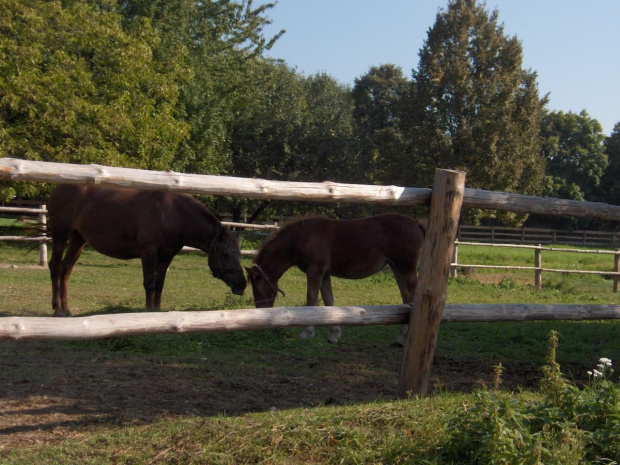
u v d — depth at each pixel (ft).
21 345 23.49
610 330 31.45
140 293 41.11
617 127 201.87
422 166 92.38
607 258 97.30
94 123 64.18
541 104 92.43
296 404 17.10
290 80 109.50
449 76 88.48
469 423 12.37
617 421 12.59
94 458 12.61
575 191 182.29
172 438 13.37
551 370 14.33
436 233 15.97
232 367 21.34
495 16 91.76
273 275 28.25
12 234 72.74
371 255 26.45
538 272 55.72
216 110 84.53
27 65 60.23
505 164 86.43
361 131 120.47
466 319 16.69
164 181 13.73
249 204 90.94
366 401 17.33
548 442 12.00
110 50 67.41
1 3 60.85
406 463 12.10
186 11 88.94
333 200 15.30
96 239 31.27
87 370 20.07
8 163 12.56
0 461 12.32
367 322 16.08
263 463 12.13
